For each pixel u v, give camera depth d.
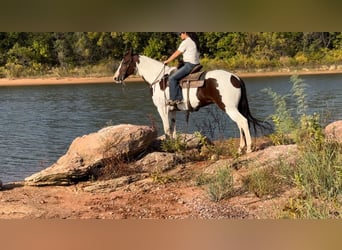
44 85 45.25
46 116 23.12
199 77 10.44
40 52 53.44
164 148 10.64
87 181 9.65
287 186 8.30
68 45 52.69
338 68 49.88
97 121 21.08
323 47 52.22
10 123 20.84
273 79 42.06
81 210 7.99
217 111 19.14
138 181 9.41
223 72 10.39
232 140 11.61
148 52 42.59
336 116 17.11
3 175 11.58
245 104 10.43
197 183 9.09
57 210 7.97
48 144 15.57
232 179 8.51
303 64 50.41
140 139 10.00
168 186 9.14
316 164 7.98
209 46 51.06
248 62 49.78
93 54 52.69
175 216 7.54
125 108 25.62
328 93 28.22
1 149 14.78
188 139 11.13
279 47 51.59
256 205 7.76
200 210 7.75
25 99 32.59
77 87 41.72
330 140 8.90
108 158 9.79
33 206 8.16
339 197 7.18
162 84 10.91
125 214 7.73
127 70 11.36
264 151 9.76
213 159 10.34
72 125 19.98
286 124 9.88
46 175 9.40
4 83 48.34
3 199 8.62
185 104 10.66
